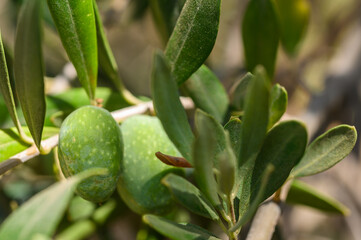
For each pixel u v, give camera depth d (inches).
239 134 6.9
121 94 9.5
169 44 7.9
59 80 11.8
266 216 7.9
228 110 8.8
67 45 8.0
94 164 7.2
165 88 6.7
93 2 8.2
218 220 6.9
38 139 7.5
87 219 10.9
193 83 8.8
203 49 7.8
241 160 6.7
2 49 7.3
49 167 10.4
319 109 12.0
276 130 6.8
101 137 7.3
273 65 9.9
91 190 7.3
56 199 5.6
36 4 6.3
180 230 6.6
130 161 7.9
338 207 10.2
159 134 8.1
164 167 7.9
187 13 7.7
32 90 7.0
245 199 6.9
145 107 8.7
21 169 10.5
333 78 12.7
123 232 12.1
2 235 5.6
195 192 6.9
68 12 7.8
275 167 6.8
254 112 6.4
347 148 7.2
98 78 12.1
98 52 9.0
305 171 7.3
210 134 5.8
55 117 9.1
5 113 9.3
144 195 7.9
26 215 5.6
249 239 7.7
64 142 7.3
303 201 10.4
